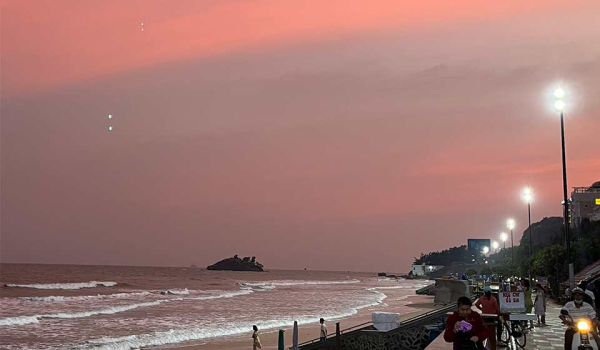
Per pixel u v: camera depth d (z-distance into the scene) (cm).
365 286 17138
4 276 15538
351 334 2673
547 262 5997
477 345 992
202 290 12162
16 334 4359
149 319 5644
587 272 5016
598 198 10531
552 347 1705
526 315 1738
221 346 3812
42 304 7194
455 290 5541
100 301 7944
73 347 3659
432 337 2597
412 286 17812
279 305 7844
